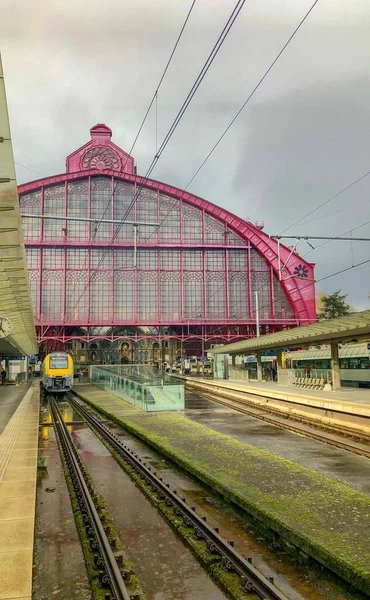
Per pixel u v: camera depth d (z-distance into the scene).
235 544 7.66
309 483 10.12
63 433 18.95
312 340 31.69
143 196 78.62
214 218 80.00
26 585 5.86
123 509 9.53
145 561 7.03
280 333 33.25
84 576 6.56
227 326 78.94
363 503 8.67
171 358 100.12
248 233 78.69
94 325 74.75
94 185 78.31
